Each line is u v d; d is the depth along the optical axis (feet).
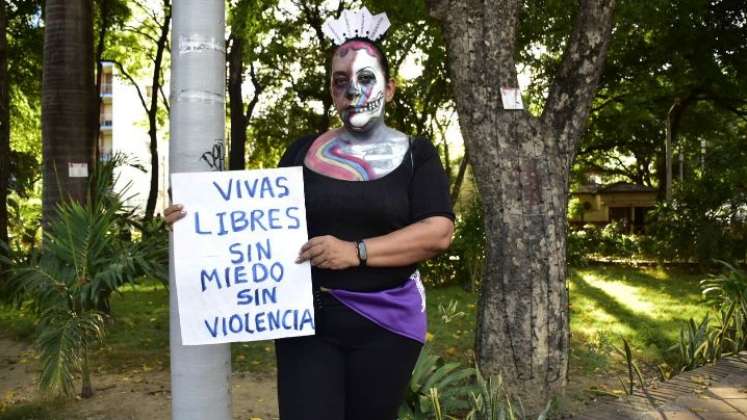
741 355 18.42
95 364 19.56
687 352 18.17
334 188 6.45
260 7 42.04
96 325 14.99
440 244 6.33
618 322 25.43
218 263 6.20
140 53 78.13
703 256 43.88
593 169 110.83
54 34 24.76
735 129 83.30
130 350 21.43
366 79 6.70
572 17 36.58
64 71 24.75
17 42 50.14
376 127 6.80
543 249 14.32
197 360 7.07
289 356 6.35
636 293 33.96
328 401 6.07
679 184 48.11
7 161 30.42
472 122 14.52
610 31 14.55
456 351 20.33
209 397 7.11
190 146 7.04
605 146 85.66
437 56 43.80
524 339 14.24
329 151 6.77
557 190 14.48
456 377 13.08
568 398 14.58
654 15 37.32
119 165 19.70
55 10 24.72
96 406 15.35
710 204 44.34
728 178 46.88
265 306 6.18
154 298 33.58
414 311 6.51
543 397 14.19
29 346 21.80
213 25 7.14
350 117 6.66
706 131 78.07
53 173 24.59
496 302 14.51
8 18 47.52
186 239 6.21
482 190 14.75
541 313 14.25
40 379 14.49
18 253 16.70
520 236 14.34
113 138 134.82
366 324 6.25
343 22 6.97
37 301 15.79
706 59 51.08
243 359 19.93
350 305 6.23
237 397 16.02
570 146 14.64
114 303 31.68
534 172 14.38
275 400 15.71
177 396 7.12
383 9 37.09
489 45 14.15
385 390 6.34
